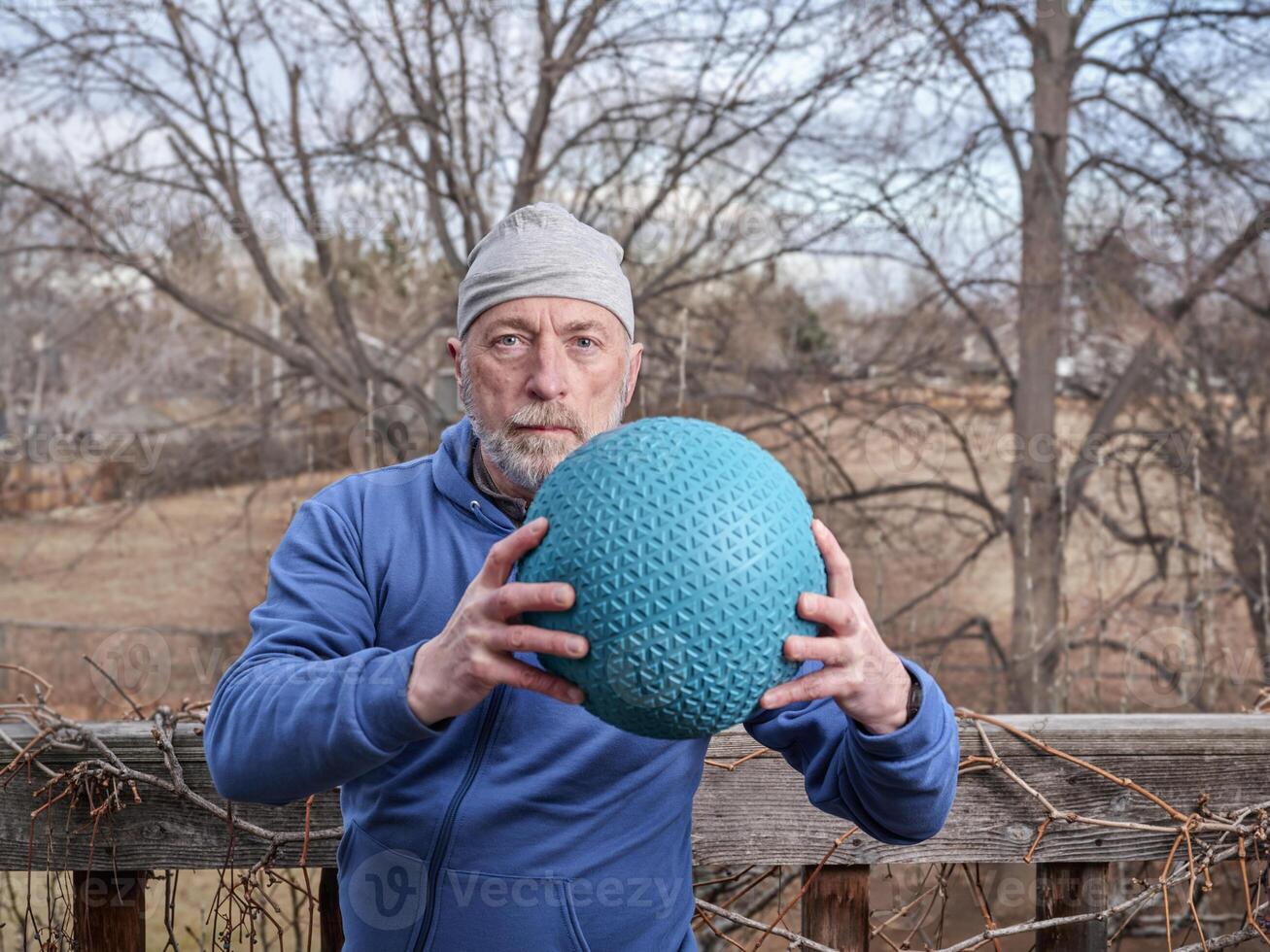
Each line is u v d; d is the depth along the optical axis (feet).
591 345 4.93
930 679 4.49
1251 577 21.71
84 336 26.50
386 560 4.93
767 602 3.58
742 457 3.83
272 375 25.55
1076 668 21.90
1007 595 24.49
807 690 3.84
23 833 6.10
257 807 6.16
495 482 5.11
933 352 22.47
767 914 9.66
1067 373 23.50
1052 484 21.59
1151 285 21.75
